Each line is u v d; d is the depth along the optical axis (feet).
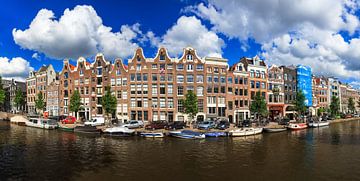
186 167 81.20
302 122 210.18
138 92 205.67
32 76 299.38
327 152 103.14
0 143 121.90
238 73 220.02
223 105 210.59
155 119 201.87
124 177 71.61
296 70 266.16
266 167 81.61
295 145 118.11
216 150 106.22
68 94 246.27
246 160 90.02
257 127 167.84
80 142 124.06
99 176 72.43
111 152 101.91
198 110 198.70
